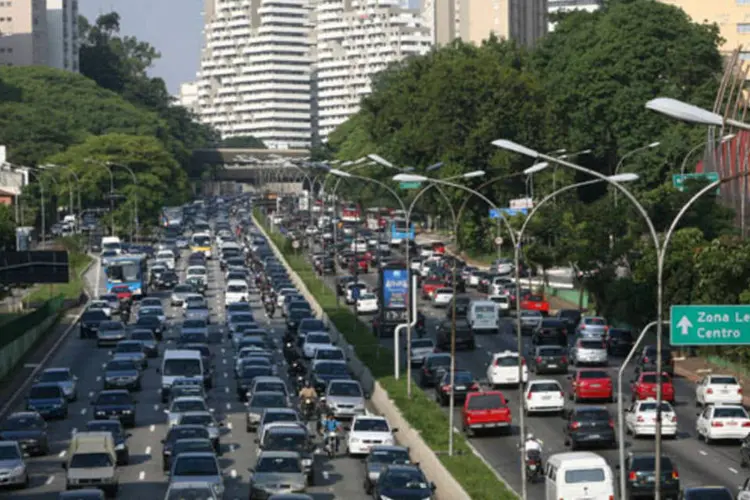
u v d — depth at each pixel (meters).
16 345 191.00
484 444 126.56
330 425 126.19
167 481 113.50
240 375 159.12
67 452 128.25
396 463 108.50
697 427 128.25
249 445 130.62
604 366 177.62
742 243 165.75
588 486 92.25
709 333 90.06
